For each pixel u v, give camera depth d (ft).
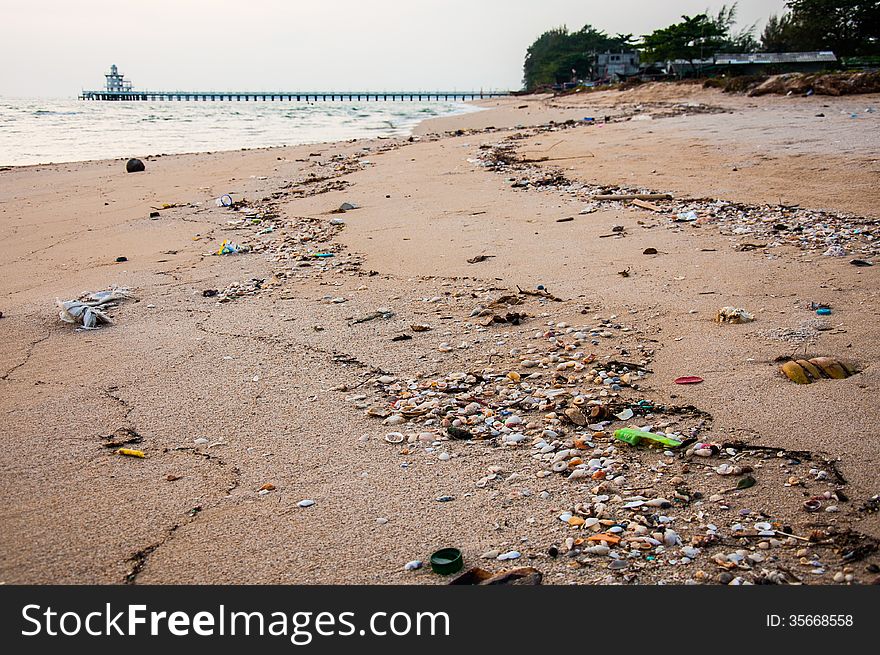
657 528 12.32
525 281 27.20
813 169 43.37
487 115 150.30
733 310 21.74
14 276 31.12
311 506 13.37
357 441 15.87
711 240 31.24
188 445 15.84
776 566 11.21
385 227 37.91
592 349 20.48
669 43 227.81
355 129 138.00
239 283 28.94
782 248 29.32
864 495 12.77
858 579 10.80
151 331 23.48
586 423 16.19
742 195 39.58
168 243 36.68
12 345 22.36
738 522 12.36
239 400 18.12
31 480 14.40
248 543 12.30
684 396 17.22
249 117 212.02
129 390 18.83
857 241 29.58
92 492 13.94
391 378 19.25
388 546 12.12
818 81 110.52
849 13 224.12
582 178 48.16
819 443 14.55
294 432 16.37
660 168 48.75
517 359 20.13
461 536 12.34
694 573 11.15
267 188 53.42
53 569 11.70
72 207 47.50
